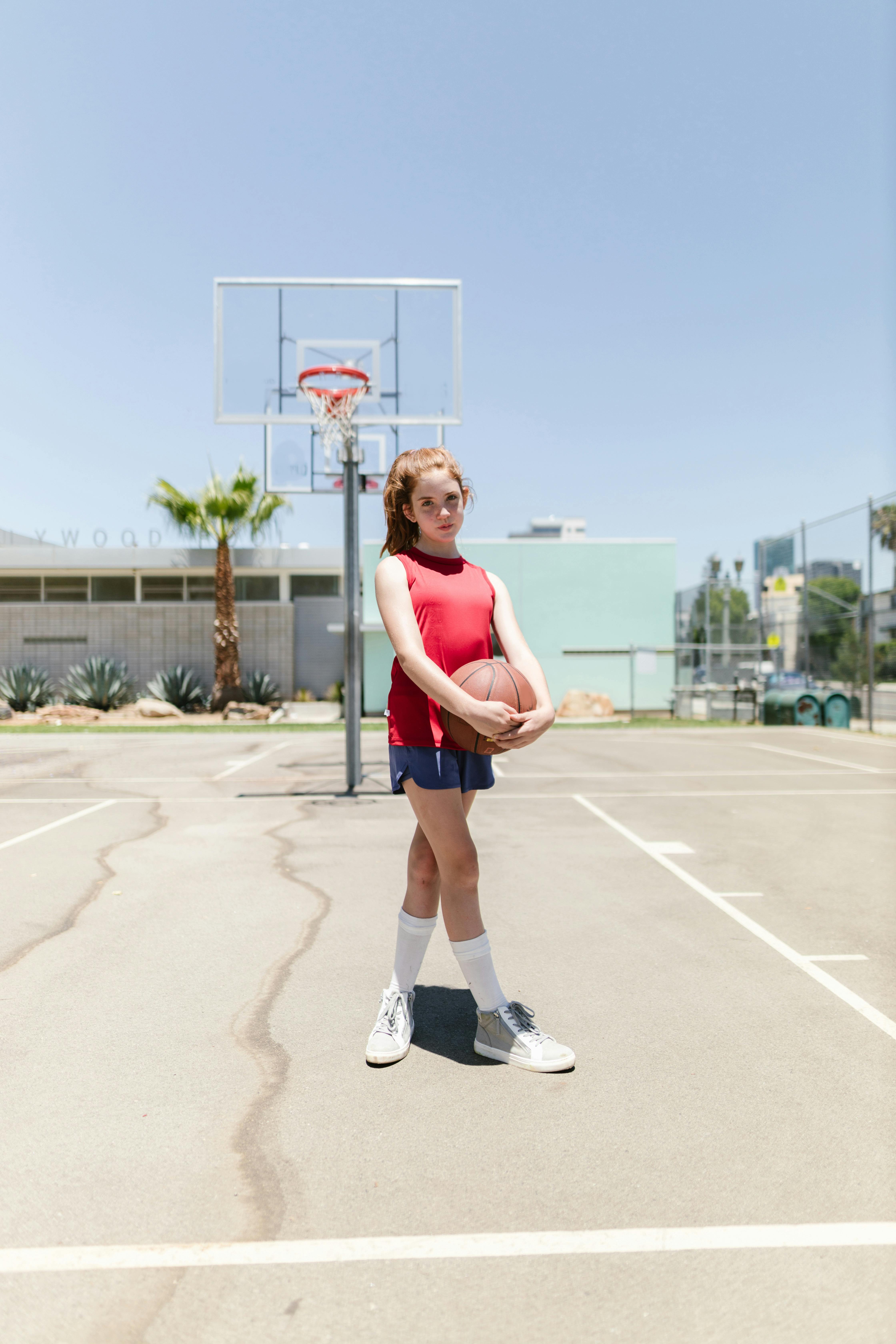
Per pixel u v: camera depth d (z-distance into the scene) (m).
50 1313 1.67
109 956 3.95
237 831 7.14
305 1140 2.32
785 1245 1.86
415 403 11.24
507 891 5.11
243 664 26.48
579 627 23.28
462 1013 3.26
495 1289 1.73
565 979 3.61
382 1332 1.61
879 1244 1.86
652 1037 3.00
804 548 19.84
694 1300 1.69
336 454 11.37
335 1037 3.03
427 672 2.47
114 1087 2.65
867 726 18.47
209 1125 2.41
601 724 20.36
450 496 2.70
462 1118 2.43
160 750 14.67
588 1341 1.58
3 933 4.32
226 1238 1.90
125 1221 1.96
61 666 26.33
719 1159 2.20
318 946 4.11
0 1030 3.11
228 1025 3.15
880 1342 1.57
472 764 2.77
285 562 27.19
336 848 6.45
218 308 11.18
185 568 27.02
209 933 4.31
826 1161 2.19
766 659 21.95
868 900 4.91
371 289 11.26
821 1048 2.91
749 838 6.77
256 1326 1.63
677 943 4.11
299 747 15.05
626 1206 2.00
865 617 17.73
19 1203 2.04
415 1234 1.91
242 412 11.07
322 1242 1.88
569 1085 2.64
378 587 2.69
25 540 33.19
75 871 5.71
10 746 15.40
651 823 7.43
